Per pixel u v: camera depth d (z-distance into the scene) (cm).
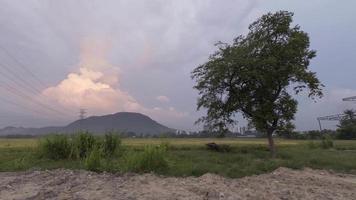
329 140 6147
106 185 1543
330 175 2350
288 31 3700
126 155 2198
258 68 3606
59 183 1603
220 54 3847
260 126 3750
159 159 2008
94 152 2028
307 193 1551
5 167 2189
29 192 1428
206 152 3725
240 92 3794
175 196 1364
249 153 3872
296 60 3659
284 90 3775
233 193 1466
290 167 2455
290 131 3766
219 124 4003
